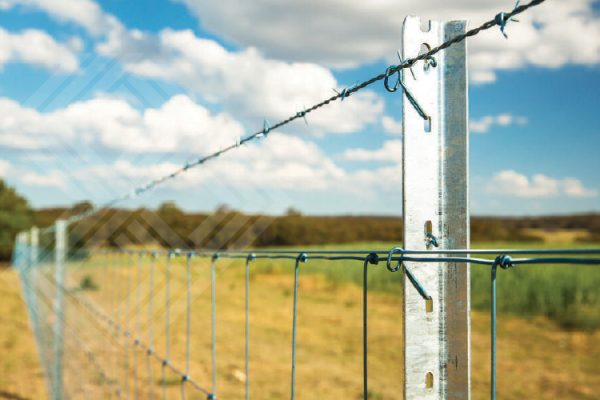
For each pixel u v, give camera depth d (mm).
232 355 11898
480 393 8859
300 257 1478
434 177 1138
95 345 7711
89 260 9500
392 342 12836
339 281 20812
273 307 18328
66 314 7961
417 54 1146
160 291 11281
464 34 1047
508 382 9352
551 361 10586
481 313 15555
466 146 1138
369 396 8914
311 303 18734
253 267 24781
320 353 11992
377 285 19688
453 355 1110
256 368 10820
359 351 12086
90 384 7105
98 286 8062
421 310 1112
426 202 1133
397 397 8859
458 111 1145
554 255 772
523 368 10164
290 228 23562
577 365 10250
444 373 1110
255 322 15773
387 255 1115
